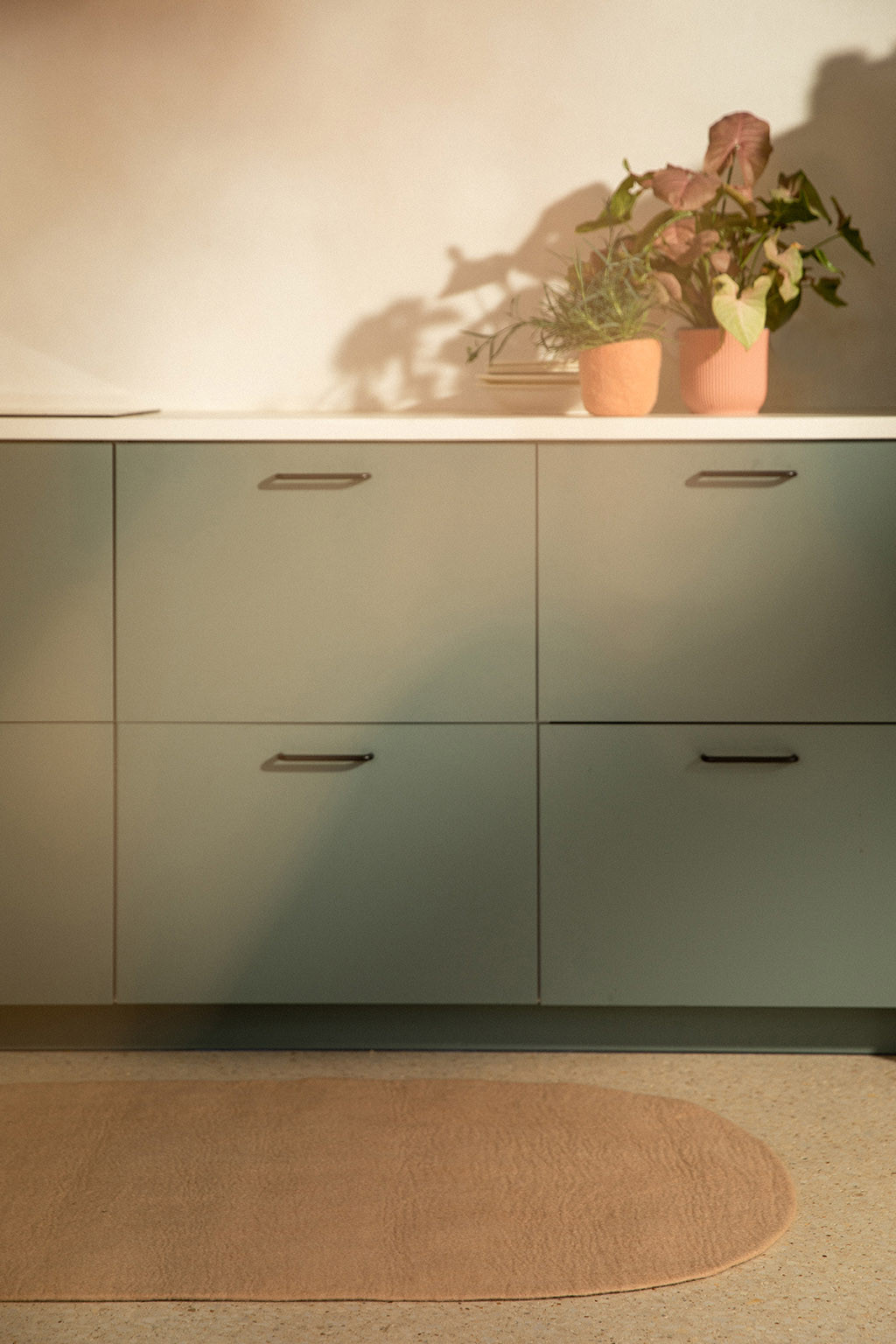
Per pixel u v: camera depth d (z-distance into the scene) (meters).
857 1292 1.53
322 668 2.15
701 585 2.13
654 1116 1.97
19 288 2.63
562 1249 1.61
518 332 2.61
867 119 2.55
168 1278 1.55
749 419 2.11
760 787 2.15
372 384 2.63
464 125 2.57
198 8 2.56
